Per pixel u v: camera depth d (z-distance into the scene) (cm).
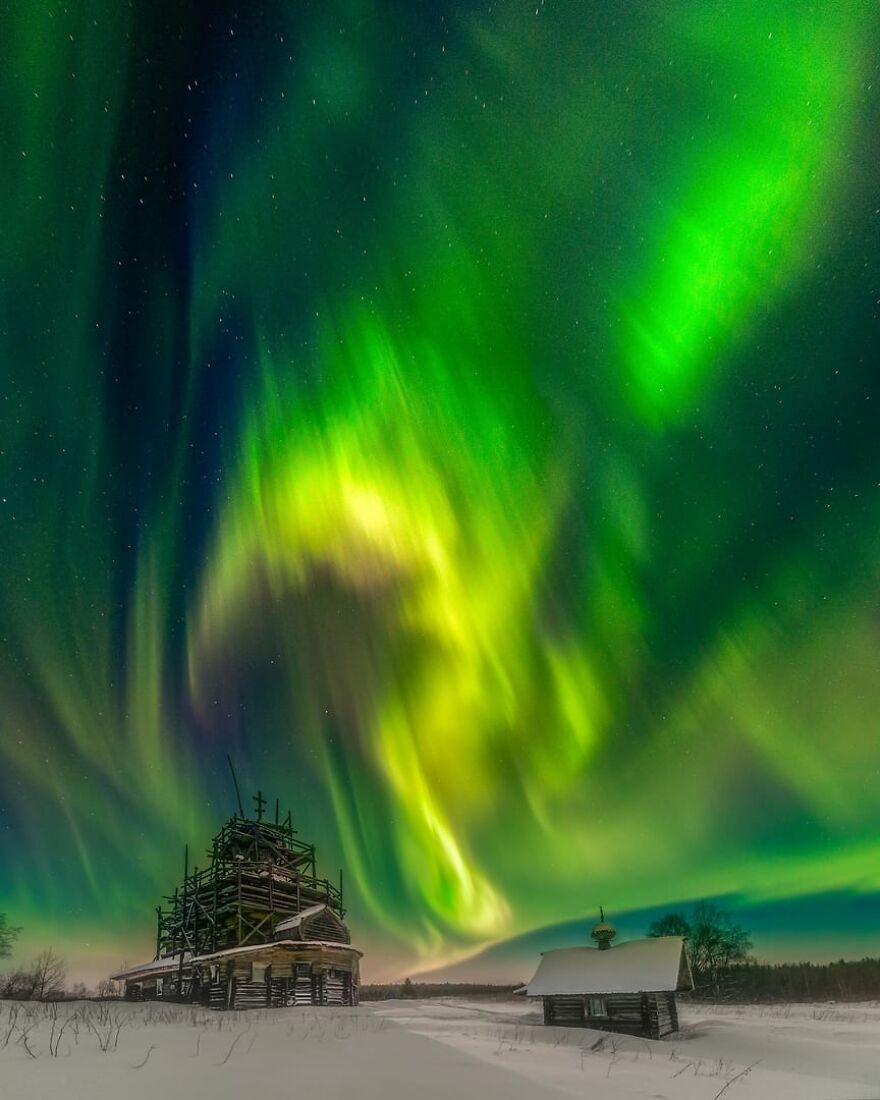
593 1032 2969
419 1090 1164
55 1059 1225
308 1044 1638
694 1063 2177
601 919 3719
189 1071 1183
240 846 4578
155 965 4216
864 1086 1767
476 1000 6994
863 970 6719
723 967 6288
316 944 4003
